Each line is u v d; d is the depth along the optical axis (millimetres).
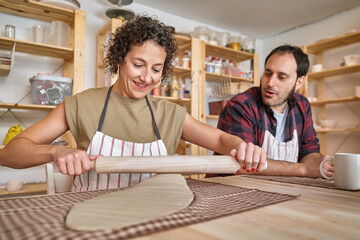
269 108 1502
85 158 705
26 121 2320
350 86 3100
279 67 1419
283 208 549
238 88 3305
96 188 926
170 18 3307
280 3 3049
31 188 2096
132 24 883
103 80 2361
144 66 887
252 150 796
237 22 3594
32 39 2301
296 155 1533
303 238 384
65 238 357
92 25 2725
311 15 3361
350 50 3111
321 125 3096
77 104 995
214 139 1068
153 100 1117
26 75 2338
